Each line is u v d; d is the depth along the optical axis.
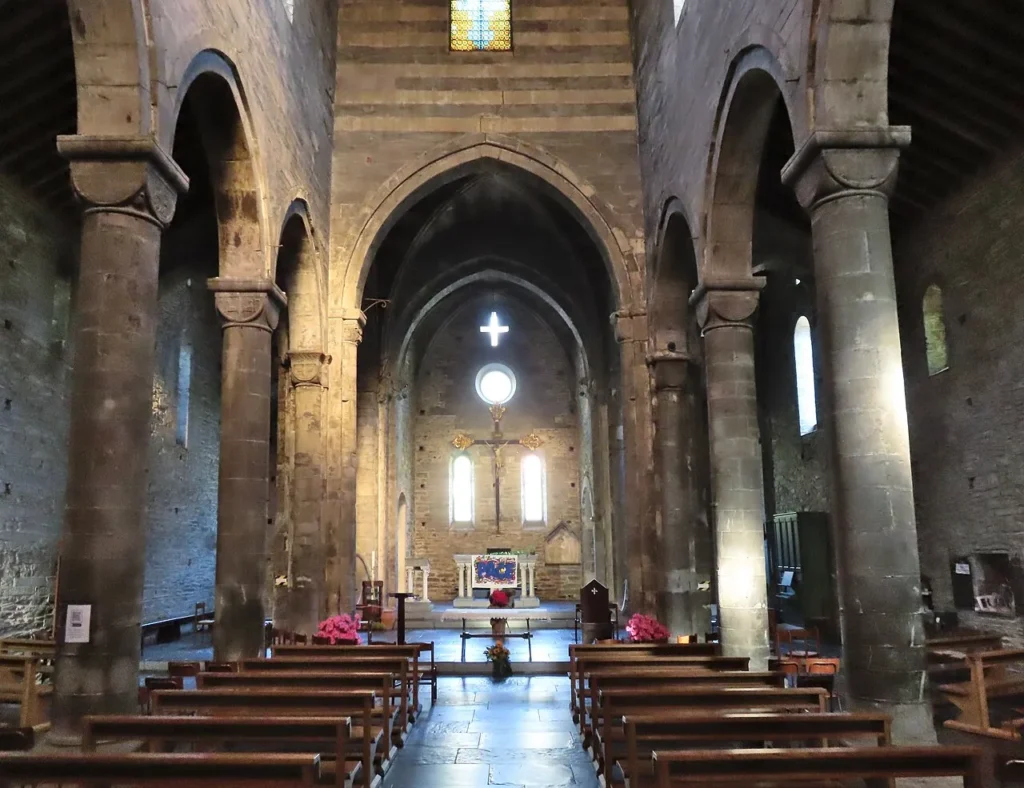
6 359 13.16
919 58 10.55
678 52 14.47
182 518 20.70
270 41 12.52
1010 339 11.84
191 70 9.38
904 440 7.97
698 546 20.78
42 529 14.25
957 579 13.13
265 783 4.58
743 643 12.21
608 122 17.80
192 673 10.12
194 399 21.45
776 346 20.47
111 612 7.56
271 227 12.55
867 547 7.82
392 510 25.70
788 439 19.88
